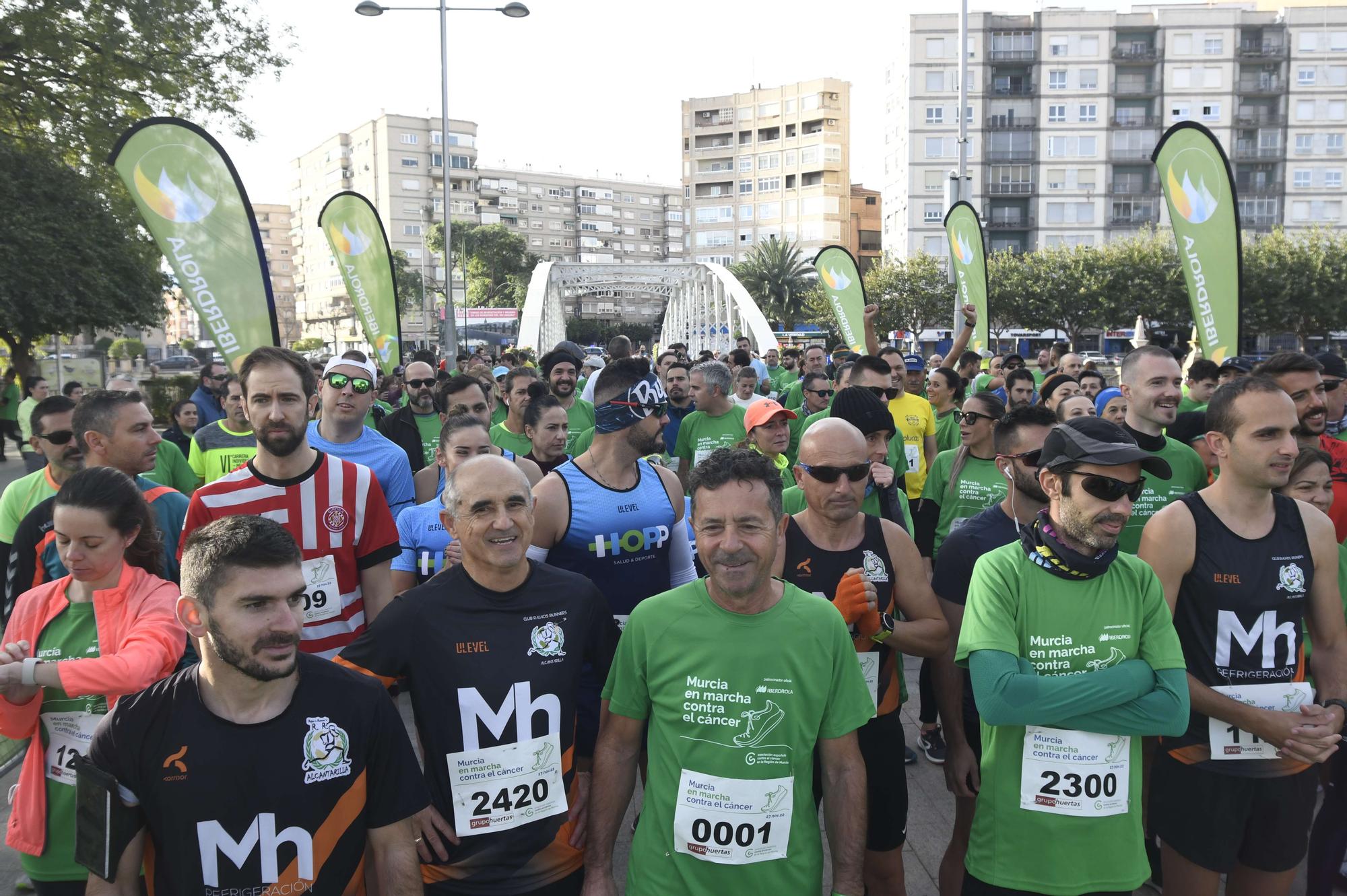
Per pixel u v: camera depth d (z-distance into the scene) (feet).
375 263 35.55
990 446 16.01
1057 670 8.01
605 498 10.92
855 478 9.52
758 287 214.48
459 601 7.97
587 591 8.43
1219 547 9.00
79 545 8.52
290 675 6.52
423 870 7.89
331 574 10.85
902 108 209.67
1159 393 13.23
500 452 14.48
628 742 7.93
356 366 14.49
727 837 7.25
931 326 160.86
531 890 7.84
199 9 59.52
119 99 59.57
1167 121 199.11
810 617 7.56
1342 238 145.07
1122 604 8.04
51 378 63.36
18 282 55.83
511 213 354.74
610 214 388.37
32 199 57.11
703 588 7.75
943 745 15.17
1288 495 11.46
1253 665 8.93
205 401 27.94
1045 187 201.26
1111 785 7.83
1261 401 8.65
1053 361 44.47
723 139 312.29
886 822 9.72
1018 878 7.99
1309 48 196.03
